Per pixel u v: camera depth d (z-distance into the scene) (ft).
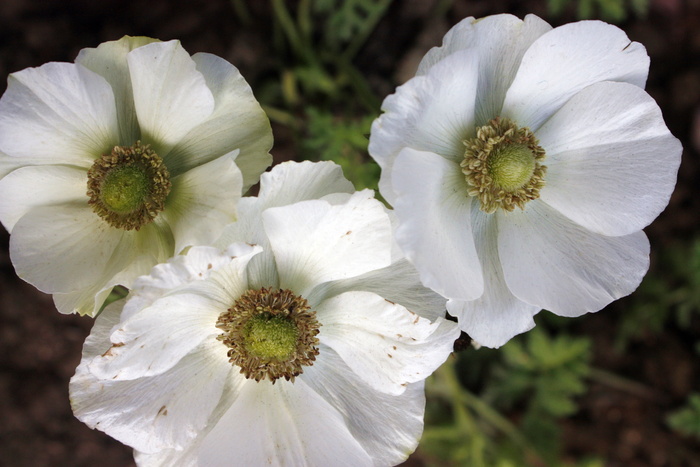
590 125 0.77
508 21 0.73
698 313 1.25
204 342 0.77
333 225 0.70
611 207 0.77
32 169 0.75
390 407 0.77
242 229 0.72
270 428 0.77
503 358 1.19
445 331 0.73
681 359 1.26
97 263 0.76
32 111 0.72
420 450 1.22
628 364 1.27
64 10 1.15
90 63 0.74
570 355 1.12
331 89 1.13
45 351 1.19
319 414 0.78
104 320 0.73
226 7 1.16
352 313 0.74
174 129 0.74
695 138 1.21
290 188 0.70
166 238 0.76
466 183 0.76
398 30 1.19
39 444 1.20
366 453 0.77
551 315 1.20
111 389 0.74
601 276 0.77
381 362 0.75
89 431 1.21
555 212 0.79
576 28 0.71
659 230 1.24
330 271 0.74
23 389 1.19
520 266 0.77
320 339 0.77
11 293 1.17
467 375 1.22
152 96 0.73
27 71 0.71
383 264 0.72
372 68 1.19
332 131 0.95
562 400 1.13
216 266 0.68
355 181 0.96
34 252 0.75
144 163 0.76
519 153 0.76
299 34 1.14
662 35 1.22
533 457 1.20
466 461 1.15
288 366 0.76
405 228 0.67
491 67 0.74
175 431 0.75
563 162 0.78
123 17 1.16
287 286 0.76
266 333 0.74
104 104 0.73
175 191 0.76
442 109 0.71
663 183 0.76
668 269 1.22
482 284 0.73
